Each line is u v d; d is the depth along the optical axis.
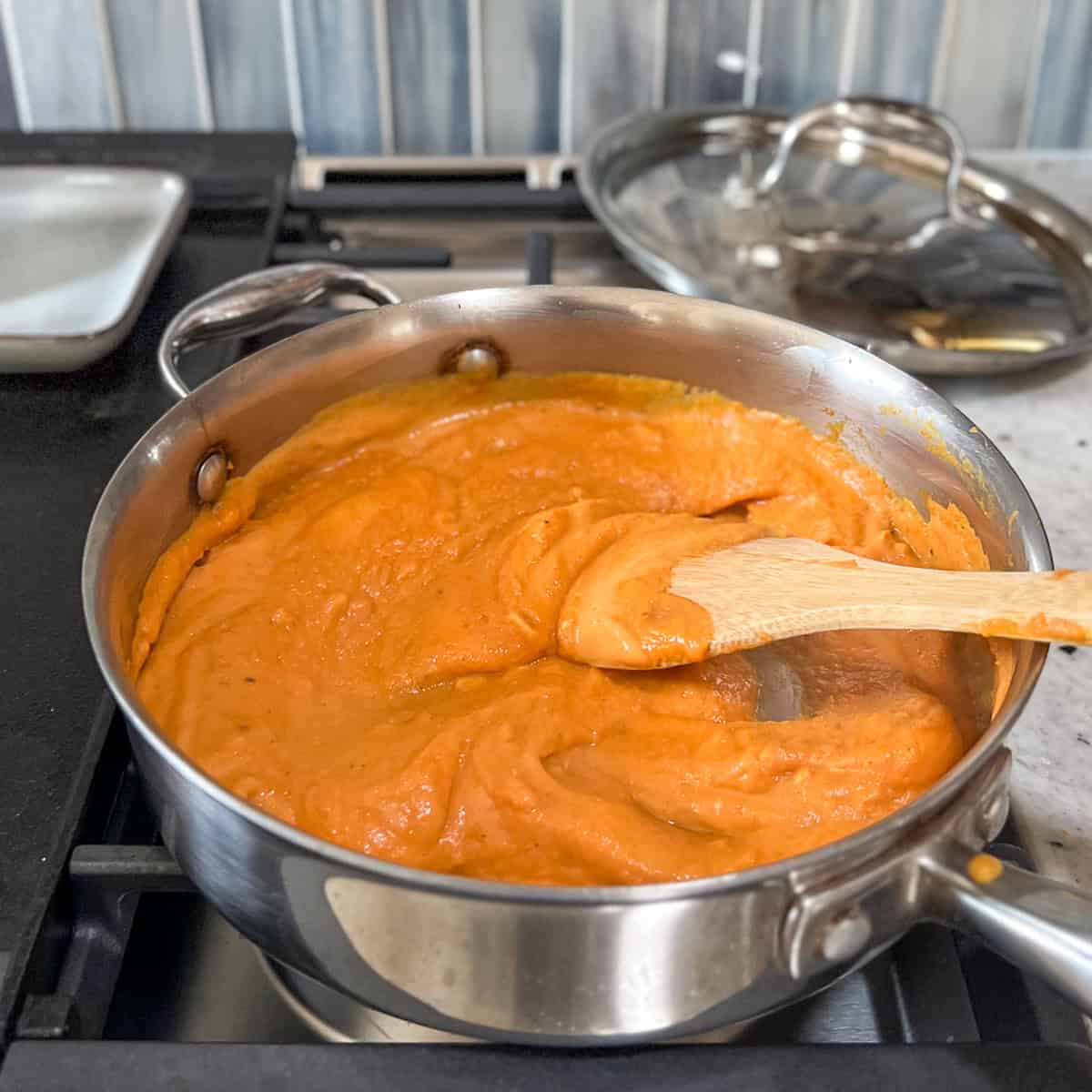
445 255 0.78
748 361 0.59
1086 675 0.58
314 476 0.60
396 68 0.91
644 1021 0.38
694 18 0.90
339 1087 0.39
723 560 0.53
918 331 0.73
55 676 0.53
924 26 0.90
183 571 0.54
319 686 0.52
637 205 0.82
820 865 0.35
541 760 0.48
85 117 0.92
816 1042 0.46
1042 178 0.93
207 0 0.87
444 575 0.57
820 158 0.88
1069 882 0.49
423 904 0.35
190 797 0.38
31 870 0.45
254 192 0.83
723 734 0.49
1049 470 0.69
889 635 0.55
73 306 0.73
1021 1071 0.40
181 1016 0.47
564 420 0.63
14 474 0.63
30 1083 0.39
